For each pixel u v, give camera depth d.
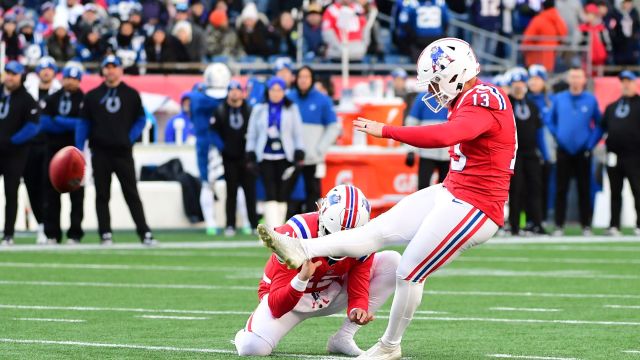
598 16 76.38
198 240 58.25
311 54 74.56
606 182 70.12
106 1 78.75
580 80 60.78
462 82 23.20
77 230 56.12
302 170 56.50
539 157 60.88
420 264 23.12
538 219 61.47
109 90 52.66
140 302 34.91
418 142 22.38
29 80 63.19
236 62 74.00
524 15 78.38
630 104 60.38
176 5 76.94
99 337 27.61
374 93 65.25
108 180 53.91
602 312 32.94
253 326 24.50
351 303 24.16
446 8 74.69
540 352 25.41
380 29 82.00
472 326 29.98
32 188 55.94
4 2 83.19
